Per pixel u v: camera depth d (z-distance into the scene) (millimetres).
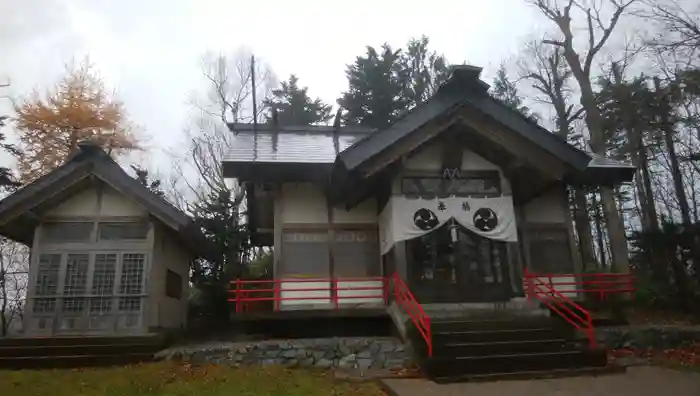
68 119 24922
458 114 12922
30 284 13539
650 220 23312
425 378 9031
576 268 14531
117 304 13617
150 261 14125
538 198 15109
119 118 26484
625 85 22797
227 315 19812
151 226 14445
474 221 13086
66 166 14148
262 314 12367
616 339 11703
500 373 8961
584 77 23203
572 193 24844
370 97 31625
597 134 22094
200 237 16594
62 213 14367
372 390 8383
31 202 13734
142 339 12609
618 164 14812
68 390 8367
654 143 24891
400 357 10391
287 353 10750
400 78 32500
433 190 13383
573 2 24531
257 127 17562
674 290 18219
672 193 27391
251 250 28828
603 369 9203
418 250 13234
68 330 13258
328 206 14695
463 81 14047
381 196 14289
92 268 13938
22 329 13117
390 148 12602
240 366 10547
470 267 13141
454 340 9961
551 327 10711
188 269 18391
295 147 15461
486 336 10109
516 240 13148
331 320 13055
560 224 14922
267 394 7875
